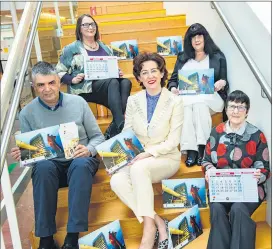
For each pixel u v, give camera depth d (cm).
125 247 171
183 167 204
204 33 226
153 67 180
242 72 210
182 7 332
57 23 325
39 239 172
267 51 173
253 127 172
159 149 177
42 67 166
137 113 190
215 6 225
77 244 164
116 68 225
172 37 272
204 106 210
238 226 153
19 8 344
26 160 164
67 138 169
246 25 198
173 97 189
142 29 312
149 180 169
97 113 252
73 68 230
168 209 184
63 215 185
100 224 176
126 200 169
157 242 170
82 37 236
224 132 175
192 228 174
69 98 183
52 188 161
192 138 208
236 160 173
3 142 119
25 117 177
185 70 215
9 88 125
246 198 161
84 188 162
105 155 174
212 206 159
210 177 163
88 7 398
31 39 166
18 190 199
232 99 165
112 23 330
